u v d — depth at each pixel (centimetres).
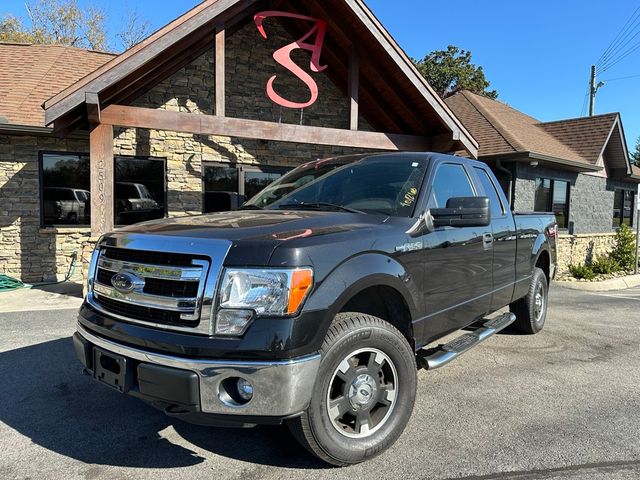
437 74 3912
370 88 1078
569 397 401
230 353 238
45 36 2820
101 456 301
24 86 1000
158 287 263
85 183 984
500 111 1638
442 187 398
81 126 884
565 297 937
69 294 816
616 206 1856
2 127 847
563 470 287
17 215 934
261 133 855
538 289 594
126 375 261
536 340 580
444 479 276
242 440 323
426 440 322
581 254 1530
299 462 294
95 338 282
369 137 959
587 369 475
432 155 405
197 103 1049
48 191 957
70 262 971
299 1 1002
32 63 1112
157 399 249
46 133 882
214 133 817
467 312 409
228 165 1090
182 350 243
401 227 328
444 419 355
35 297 790
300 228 284
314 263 257
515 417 360
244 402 243
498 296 471
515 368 474
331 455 275
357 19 884
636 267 1323
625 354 530
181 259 258
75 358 482
